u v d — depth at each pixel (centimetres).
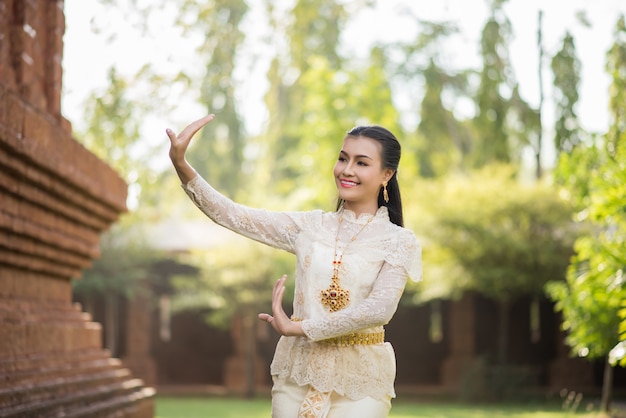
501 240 2200
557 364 2478
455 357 2541
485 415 1739
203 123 403
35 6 752
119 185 916
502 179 2362
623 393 2375
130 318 2542
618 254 1025
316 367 406
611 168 1042
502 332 2319
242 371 2584
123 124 1622
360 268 407
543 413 1775
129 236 2408
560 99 2484
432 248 2252
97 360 891
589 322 1202
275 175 3356
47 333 746
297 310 416
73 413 706
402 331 2842
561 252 2217
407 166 2791
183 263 2645
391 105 2805
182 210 3014
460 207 2258
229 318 2608
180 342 2847
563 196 1258
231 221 416
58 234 773
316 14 3189
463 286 2244
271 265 2311
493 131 2836
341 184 418
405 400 2353
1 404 584
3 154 603
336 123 2727
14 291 709
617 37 1266
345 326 392
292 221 422
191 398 2405
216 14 2998
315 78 2772
